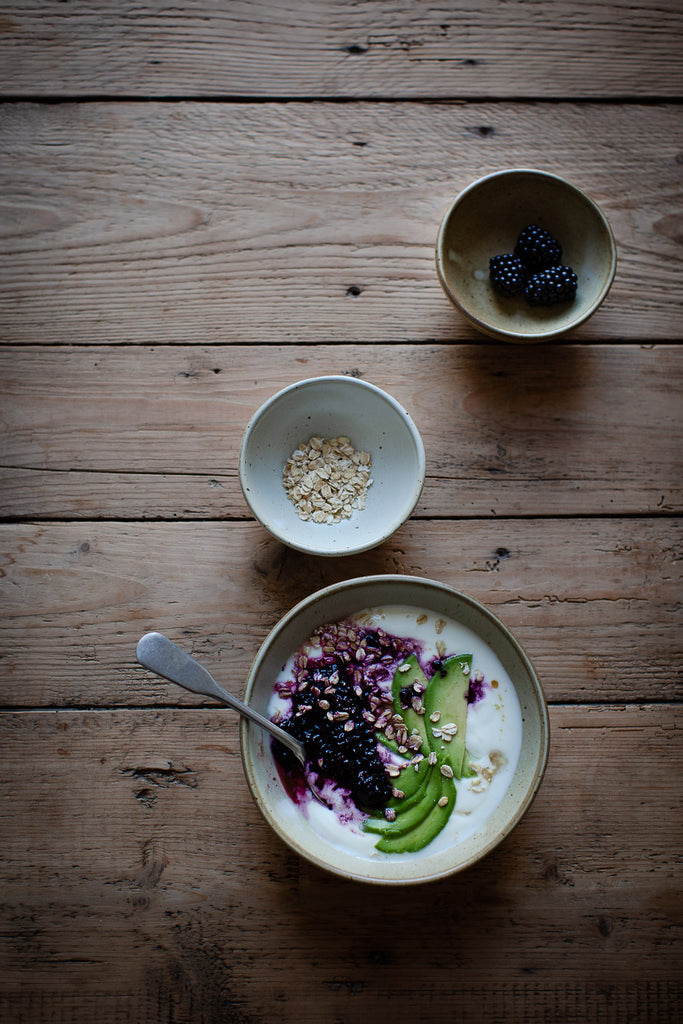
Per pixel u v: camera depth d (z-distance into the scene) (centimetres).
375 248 74
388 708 68
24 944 69
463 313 70
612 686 71
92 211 74
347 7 75
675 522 73
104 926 69
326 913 69
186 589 71
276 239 74
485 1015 69
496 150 74
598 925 69
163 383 73
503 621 72
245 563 71
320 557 71
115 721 70
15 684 71
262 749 67
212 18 75
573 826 70
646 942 69
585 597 72
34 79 74
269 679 67
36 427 72
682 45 75
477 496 72
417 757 67
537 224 73
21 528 72
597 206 72
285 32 75
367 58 75
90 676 71
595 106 75
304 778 67
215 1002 69
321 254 74
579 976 69
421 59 75
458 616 68
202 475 72
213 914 69
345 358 73
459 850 66
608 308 74
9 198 73
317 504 71
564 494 73
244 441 67
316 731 67
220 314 73
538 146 75
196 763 70
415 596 68
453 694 68
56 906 69
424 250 74
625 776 71
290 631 67
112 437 72
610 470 73
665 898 70
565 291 71
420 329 73
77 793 70
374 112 74
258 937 69
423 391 73
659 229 74
